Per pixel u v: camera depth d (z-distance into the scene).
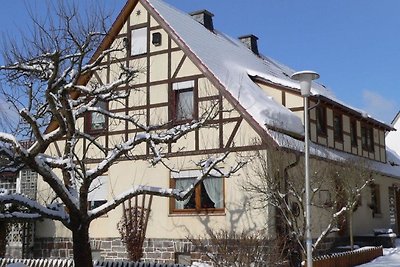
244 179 15.99
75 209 10.95
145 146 18.14
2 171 11.53
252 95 17.14
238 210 16.06
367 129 23.72
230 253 11.67
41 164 10.59
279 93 19.05
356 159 19.00
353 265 15.58
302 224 16.06
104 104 19.20
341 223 18.06
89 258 11.15
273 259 12.66
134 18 19.22
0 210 13.34
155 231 17.50
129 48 19.05
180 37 18.11
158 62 18.47
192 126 12.00
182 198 11.34
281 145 15.31
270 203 14.95
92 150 19.03
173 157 17.52
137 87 18.66
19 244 19.23
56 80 10.88
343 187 17.17
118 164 18.62
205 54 18.36
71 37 10.70
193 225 16.84
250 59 22.88
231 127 16.55
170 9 20.58
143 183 18.00
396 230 24.83
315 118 19.03
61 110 11.02
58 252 19.05
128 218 17.98
